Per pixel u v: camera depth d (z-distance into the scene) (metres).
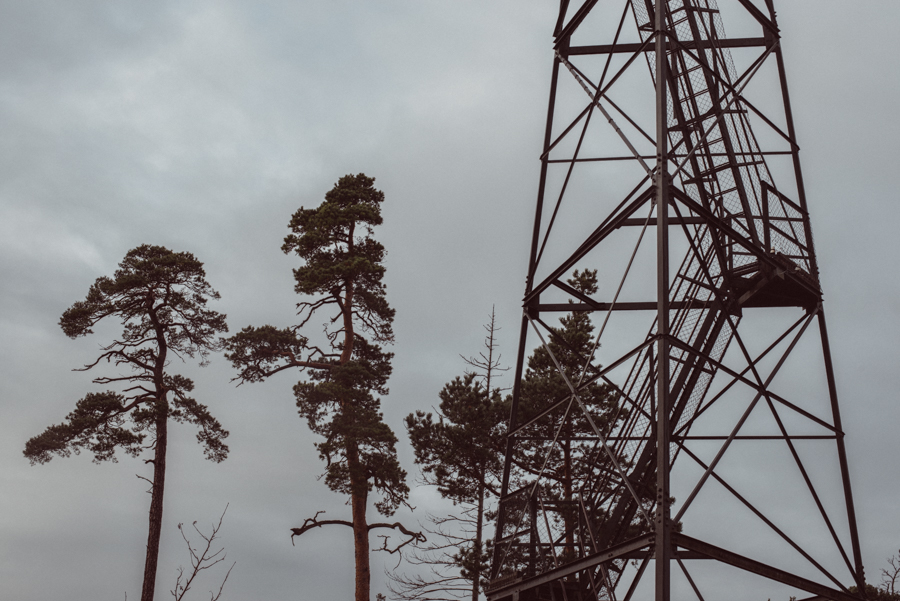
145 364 29.89
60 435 26.70
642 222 15.41
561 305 15.70
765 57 15.05
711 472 12.17
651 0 15.12
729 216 14.62
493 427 24.94
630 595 11.61
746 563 11.99
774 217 14.51
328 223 30.14
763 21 15.23
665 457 10.94
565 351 24.50
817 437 14.83
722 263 14.06
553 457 24.27
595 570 14.34
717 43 15.34
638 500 11.33
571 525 21.64
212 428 28.80
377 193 32.19
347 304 30.11
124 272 30.59
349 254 30.81
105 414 28.08
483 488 25.48
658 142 12.62
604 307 15.52
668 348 11.52
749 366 13.59
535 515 14.58
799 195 15.41
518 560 14.71
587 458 22.81
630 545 11.45
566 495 22.48
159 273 29.89
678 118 15.13
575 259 14.24
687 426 14.80
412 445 25.33
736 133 15.16
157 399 28.38
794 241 14.65
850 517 14.55
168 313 30.61
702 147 14.80
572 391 13.52
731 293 14.52
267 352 29.41
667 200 12.27
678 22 15.15
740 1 15.03
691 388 14.34
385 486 27.30
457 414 24.72
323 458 26.61
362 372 27.92
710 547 11.48
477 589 25.80
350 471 26.31
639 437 15.32
